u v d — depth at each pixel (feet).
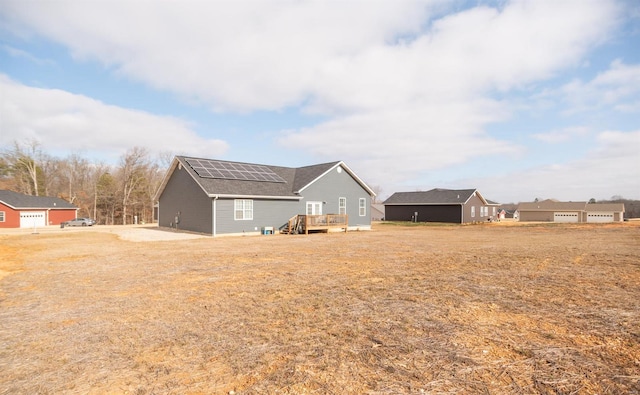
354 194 86.58
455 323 14.25
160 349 12.04
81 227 105.09
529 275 24.39
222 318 15.37
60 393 9.19
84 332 13.80
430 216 132.57
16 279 24.48
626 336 12.56
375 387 9.14
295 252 38.24
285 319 15.11
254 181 74.02
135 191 154.10
